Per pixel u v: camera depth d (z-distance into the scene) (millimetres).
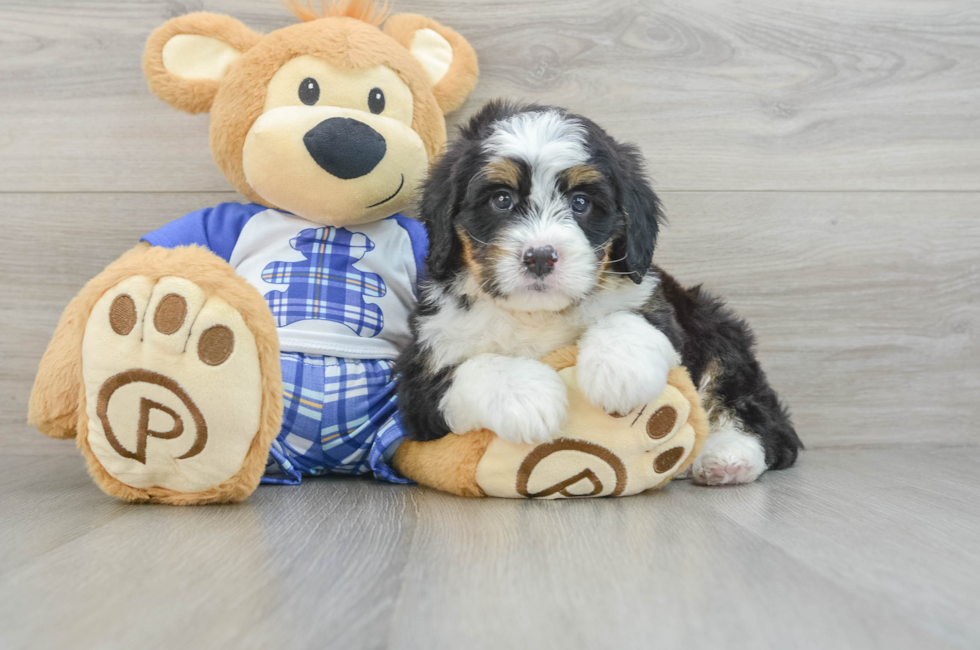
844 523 1569
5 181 2561
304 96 2104
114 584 1130
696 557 1287
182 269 1646
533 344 1836
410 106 2219
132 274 1633
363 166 2039
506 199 1756
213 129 2166
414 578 1162
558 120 1829
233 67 2146
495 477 1786
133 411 1646
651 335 1717
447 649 890
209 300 1642
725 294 2740
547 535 1443
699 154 2707
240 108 2107
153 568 1214
